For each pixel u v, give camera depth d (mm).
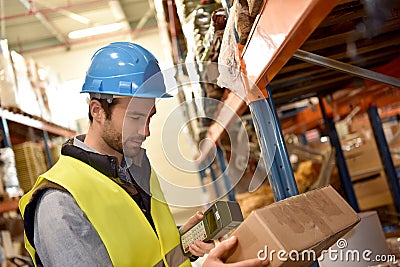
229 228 1683
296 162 6297
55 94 6883
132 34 11492
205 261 1588
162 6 5004
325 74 3631
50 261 1804
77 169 1939
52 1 9820
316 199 1706
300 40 1697
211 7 3553
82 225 1822
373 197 5219
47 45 11492
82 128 10797
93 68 1978
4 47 4875
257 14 2000
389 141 6195
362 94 4180
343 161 4746
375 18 2406
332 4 1395
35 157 5559
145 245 1952
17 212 5203
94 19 10891
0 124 4980
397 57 3328
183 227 2166
